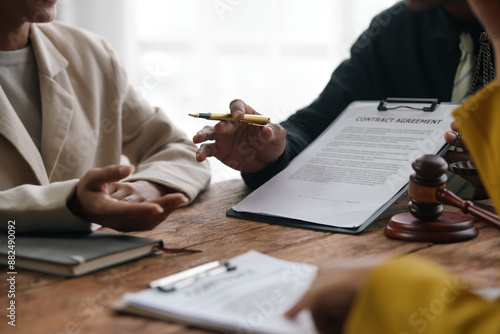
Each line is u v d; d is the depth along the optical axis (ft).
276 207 3.65
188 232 3.38
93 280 2.57
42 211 3.10
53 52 4.66
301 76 11.23
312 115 5.24
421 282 1.62
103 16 10.88
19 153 4.07
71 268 2.60
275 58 11.24
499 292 2.09
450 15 4.94
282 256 2.85
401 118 3.97
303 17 11.10
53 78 4.57
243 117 3.80
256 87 11.35
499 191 2.34
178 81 11.39
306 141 4.81
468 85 4.72
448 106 3.88
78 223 3.09
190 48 11.30
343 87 5.47
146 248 2.90
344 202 3.52
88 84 4.82
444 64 5.05
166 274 2.62
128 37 11.01
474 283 2.36
